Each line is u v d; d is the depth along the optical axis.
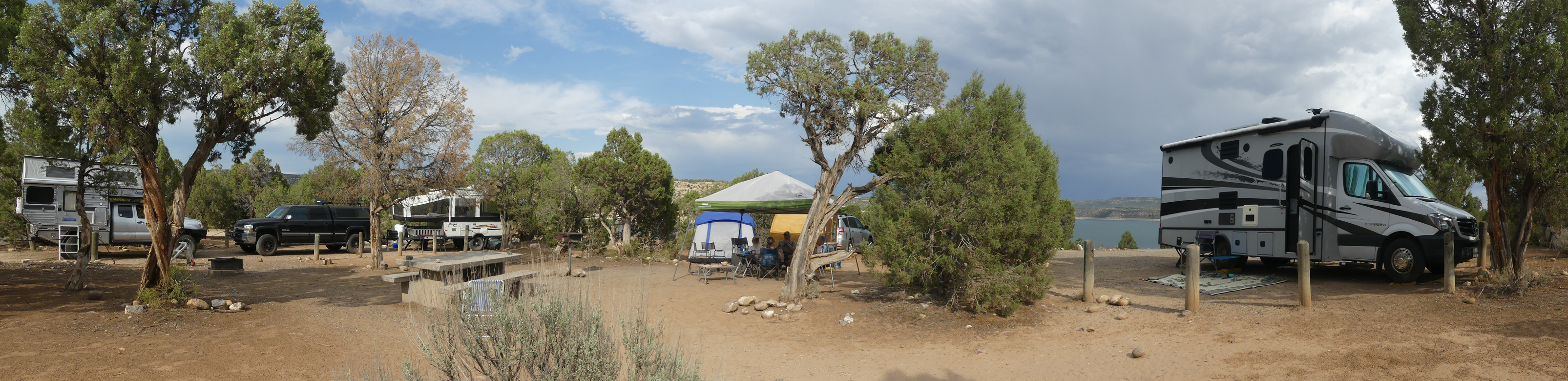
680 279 13.03
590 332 3.91
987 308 8.81
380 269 15.41
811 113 9.95
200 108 8.72
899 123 10.02
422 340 4.17
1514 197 9.40
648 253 19.97
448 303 4.25
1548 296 7.43
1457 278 9.71
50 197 17.33
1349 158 10.53
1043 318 8.45
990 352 7.14
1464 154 8.94
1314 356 6.02
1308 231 10.80
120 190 17.84
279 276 13.34
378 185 15.54
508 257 10.70
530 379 3.82
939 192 8.75
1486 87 8.77
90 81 7.79
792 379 6.40
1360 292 9.11
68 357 5.96
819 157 10.02
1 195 18.27
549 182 22.06
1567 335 5.95
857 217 10.08
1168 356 6.46
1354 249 10.29
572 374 3.73
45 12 7.95
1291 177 11.05
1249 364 5.96
